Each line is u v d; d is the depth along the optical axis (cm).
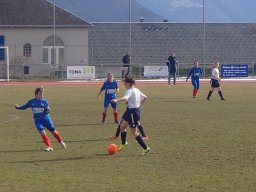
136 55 7894
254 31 8144
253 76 6819
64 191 1320
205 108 3225
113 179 1438
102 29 8112
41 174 1498
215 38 8081
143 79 6538
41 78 6738
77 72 6456
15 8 7588
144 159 1697
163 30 8156
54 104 3525
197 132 2252
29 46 7481
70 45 7500
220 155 1742
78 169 1561
